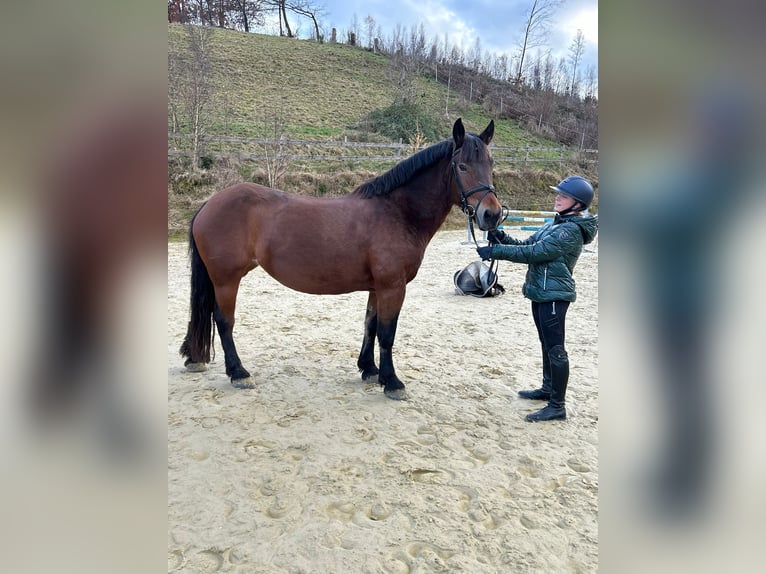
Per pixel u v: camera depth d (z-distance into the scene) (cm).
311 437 283
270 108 1948
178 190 1313
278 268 327
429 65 2858
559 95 2828
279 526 207
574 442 286
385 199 325
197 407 318
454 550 196
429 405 331
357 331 501
